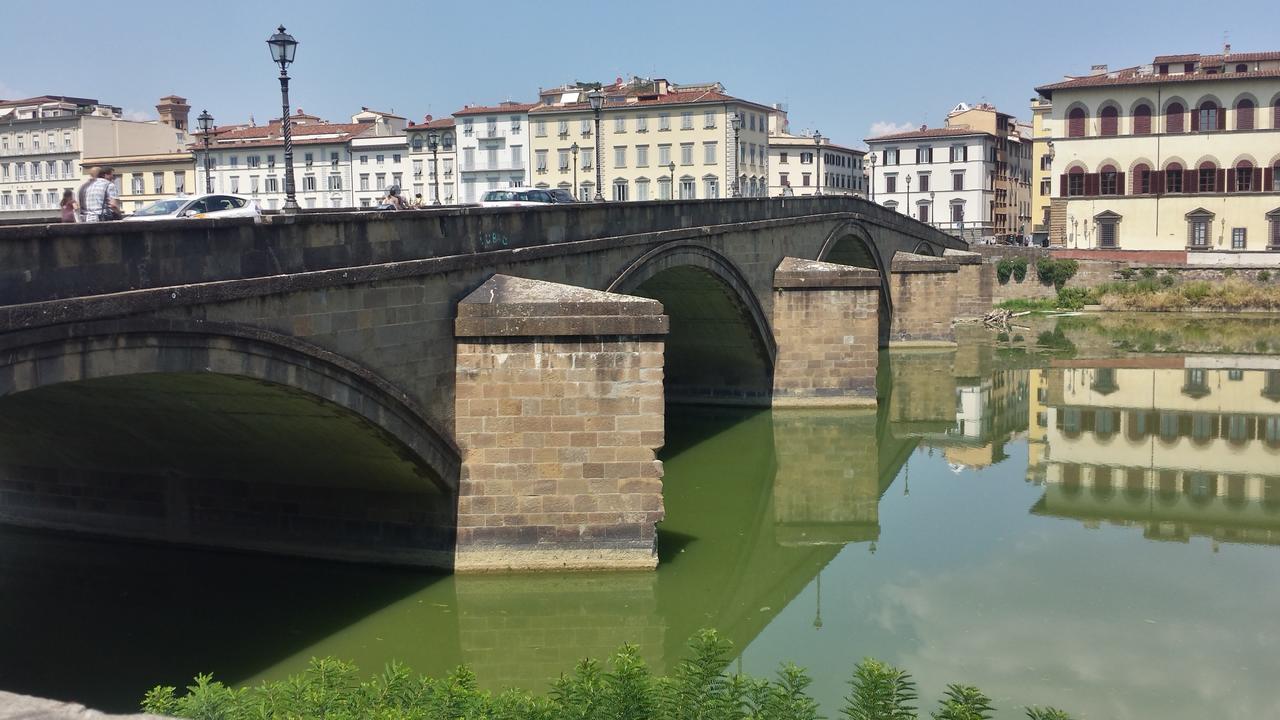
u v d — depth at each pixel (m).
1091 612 22.08
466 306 22.66
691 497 31.66
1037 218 120.56
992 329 73.69
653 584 22.81
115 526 25.83
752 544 27.28
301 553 24.20
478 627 21.33
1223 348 61.84
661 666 19.75
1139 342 65.31
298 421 20.67
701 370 44.47
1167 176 88.38
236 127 119.94
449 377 22.59
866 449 37.47
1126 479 34.09
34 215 45.66
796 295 43.00
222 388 18.55
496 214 24.44
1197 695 18.05
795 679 13.45
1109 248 90.44
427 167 111.81
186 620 21.11
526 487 22.83
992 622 21.56
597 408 22.72
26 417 22.22
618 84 114.88
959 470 35.44
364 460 22.25
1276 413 44.12
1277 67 87.75
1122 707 17.62
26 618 21.27
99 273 14.94
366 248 20.23
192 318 16.20
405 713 12.23
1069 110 91.06
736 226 38.62
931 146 123.12
